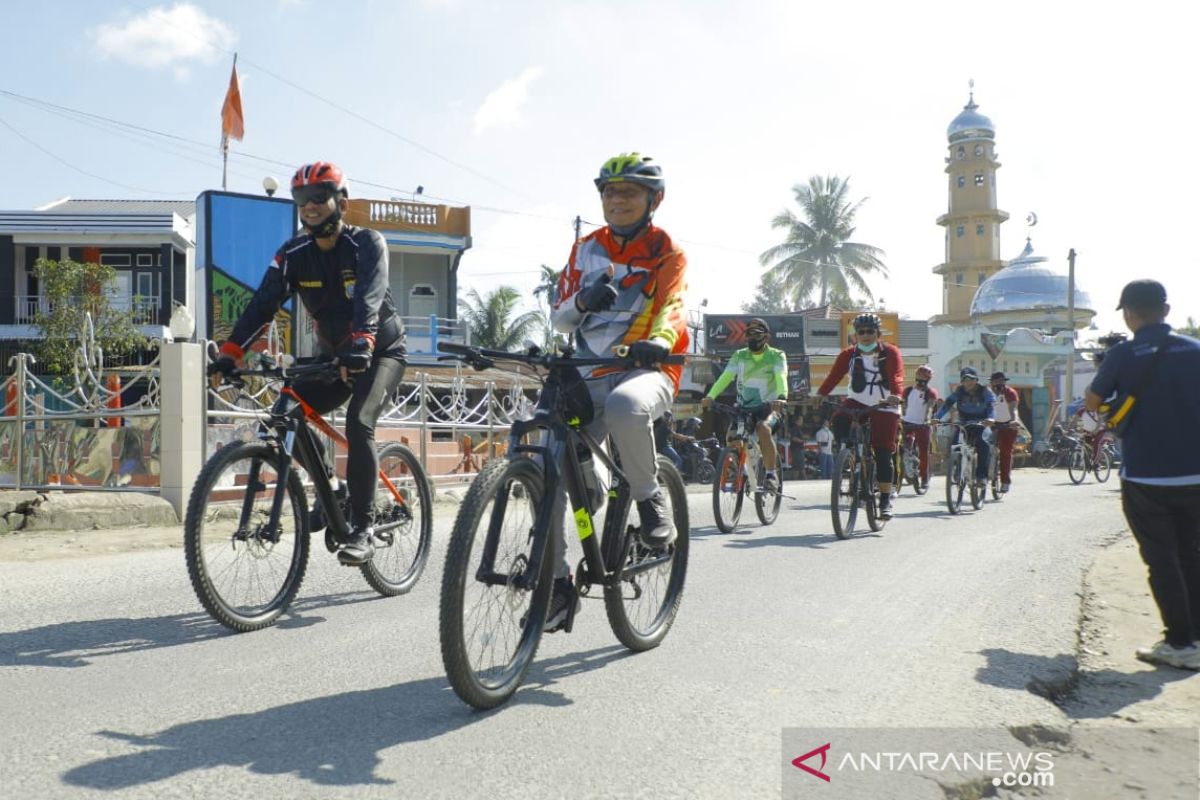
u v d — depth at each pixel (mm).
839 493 7523
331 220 4207
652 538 3488
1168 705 3416
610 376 3525
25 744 2695
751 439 8422
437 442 11695
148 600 4805
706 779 2541
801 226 49438
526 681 3393
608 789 2453
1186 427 4035
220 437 8859
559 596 3371
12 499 7824
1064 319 46812
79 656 3689
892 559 6512
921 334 33656
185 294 26516
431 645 3920
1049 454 25578
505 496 3037
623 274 3623
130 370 9492
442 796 2375
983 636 4258
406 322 27688
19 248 25391
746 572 5871
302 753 2646
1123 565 6508
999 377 12289
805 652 3895
